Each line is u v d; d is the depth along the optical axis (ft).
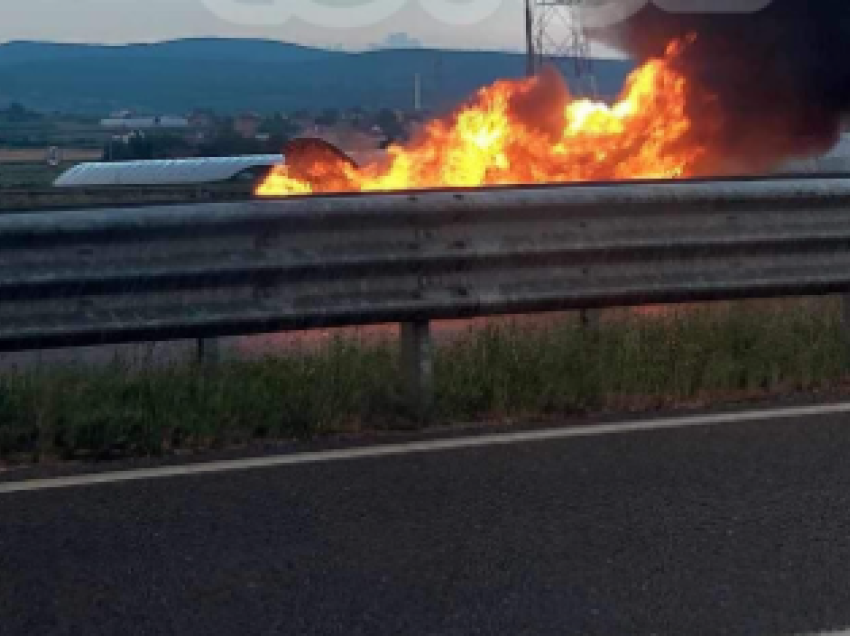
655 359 21.89
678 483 17.20
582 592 13.44
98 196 117.91
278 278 19.56
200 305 19.19
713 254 21.76
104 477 17.42
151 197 114.21
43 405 18.72
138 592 13.48
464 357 21.50
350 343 21.97
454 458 18.31
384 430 19.83
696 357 22.12
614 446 18.93
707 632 12.44
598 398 20.94
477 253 20.33
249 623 12.66
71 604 13.17
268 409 19.44
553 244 20.76
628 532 15.29
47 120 565.12
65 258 18.60
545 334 22.33
